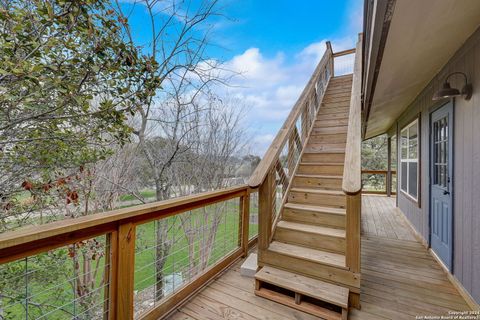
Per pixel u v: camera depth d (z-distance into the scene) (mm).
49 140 2268
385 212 5320
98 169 3770
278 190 2873
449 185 2396
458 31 1901
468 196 2031
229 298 2000
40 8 1668
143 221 1591
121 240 1446
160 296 2119
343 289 1847
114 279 1426
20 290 2285
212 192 2221
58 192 2713
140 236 3648
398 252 3049
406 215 4520
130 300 1500
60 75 1892
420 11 1536
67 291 2699
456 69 2254
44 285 2525
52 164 2432
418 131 3660
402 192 4934
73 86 1901
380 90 3174
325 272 1953
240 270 2455
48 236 1070
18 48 1642
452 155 2338
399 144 5398
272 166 2293
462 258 2102
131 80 2309
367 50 2404
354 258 1843
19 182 2391
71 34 1860
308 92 3596
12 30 1584
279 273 2096
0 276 2145
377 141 12477
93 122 2309
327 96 4852
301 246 2299
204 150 5027
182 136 4160
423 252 3049
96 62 2021
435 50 2213
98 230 1325
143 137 3586
